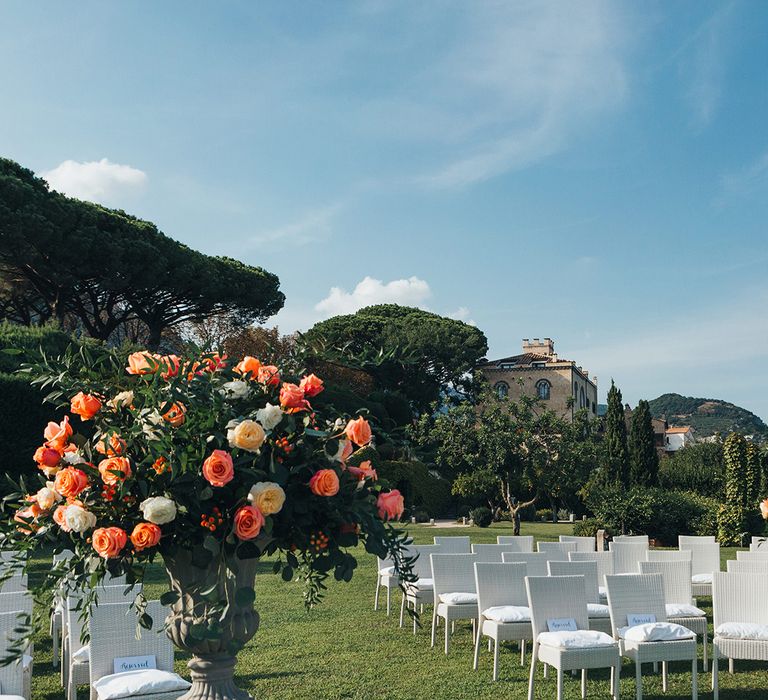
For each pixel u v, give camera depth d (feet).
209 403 9.71
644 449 94.89
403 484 103.24
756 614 23.15
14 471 56.34
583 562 26.89
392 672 24.44
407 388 145.38
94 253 90.74
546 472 81.20
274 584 42.52
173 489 9.53
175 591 10.09
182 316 111.65
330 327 156.56
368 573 47.57
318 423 10.97
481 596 25.17
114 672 17.10
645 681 24.06
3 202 81.35
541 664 25.71
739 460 72.64
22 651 9.91
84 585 10.23
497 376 203.92
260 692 22.08
